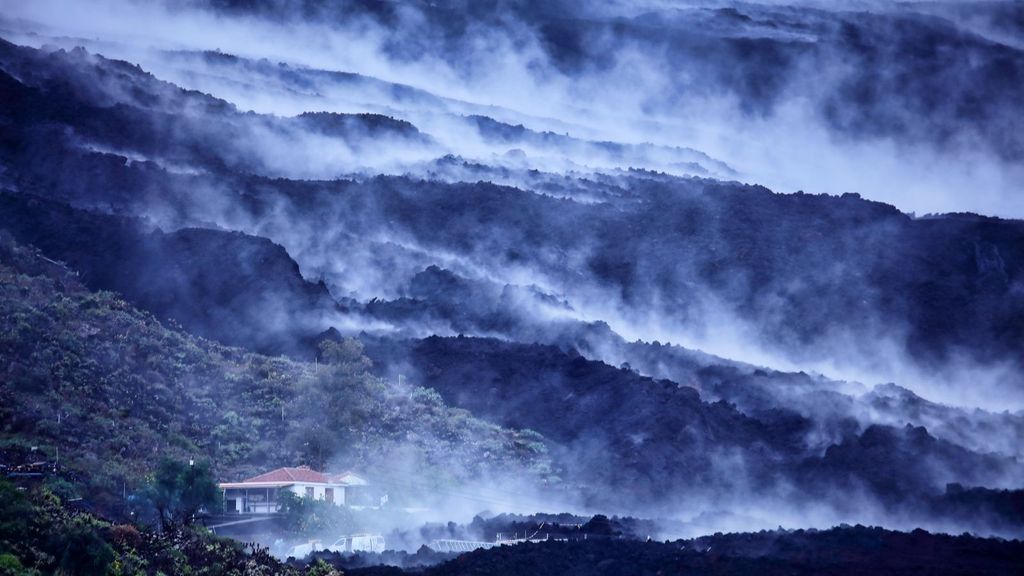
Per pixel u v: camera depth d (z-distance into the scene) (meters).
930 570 183.25
